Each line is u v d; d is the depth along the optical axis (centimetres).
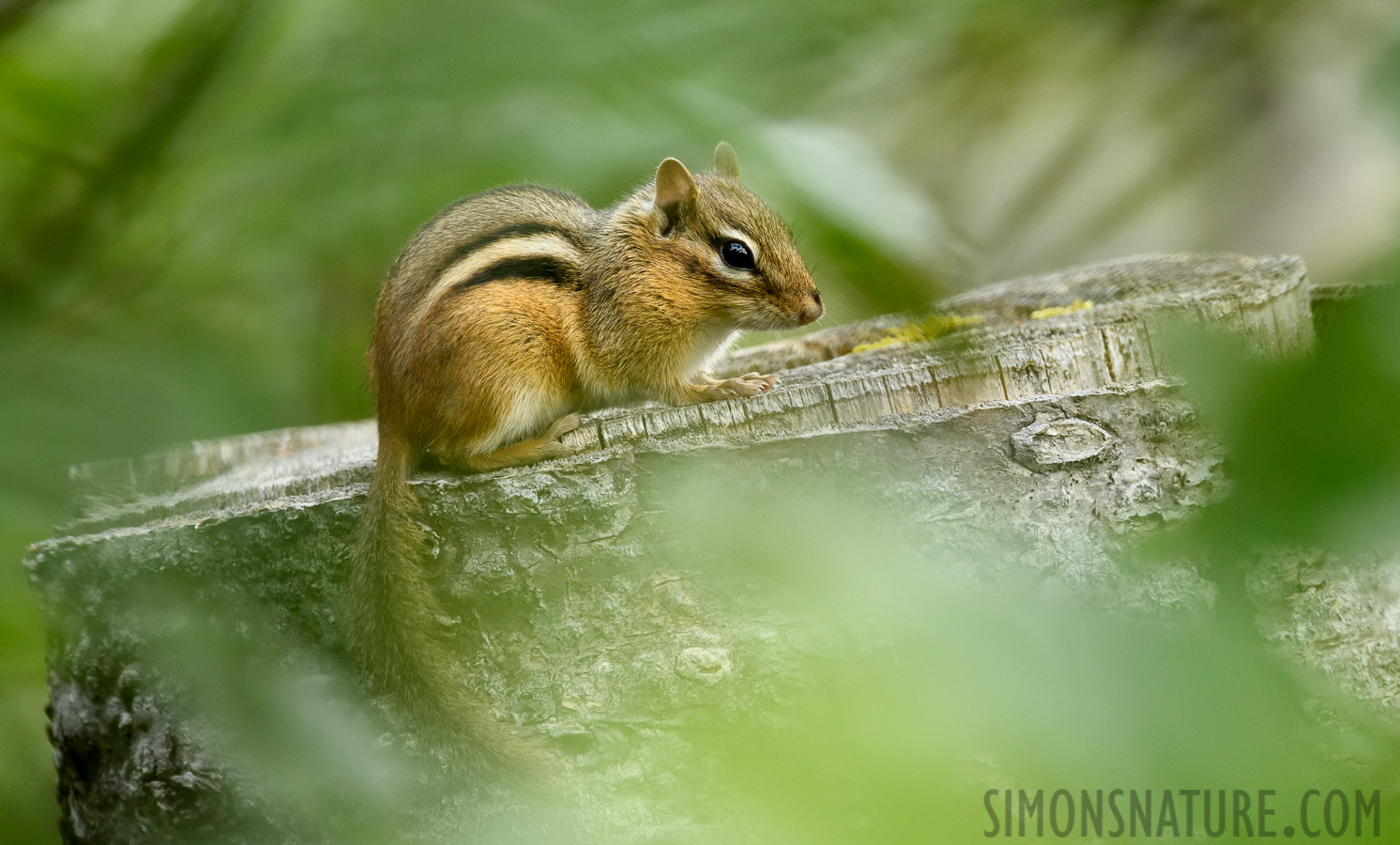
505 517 516
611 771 514
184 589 517
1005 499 516
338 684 516
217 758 516
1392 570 515
